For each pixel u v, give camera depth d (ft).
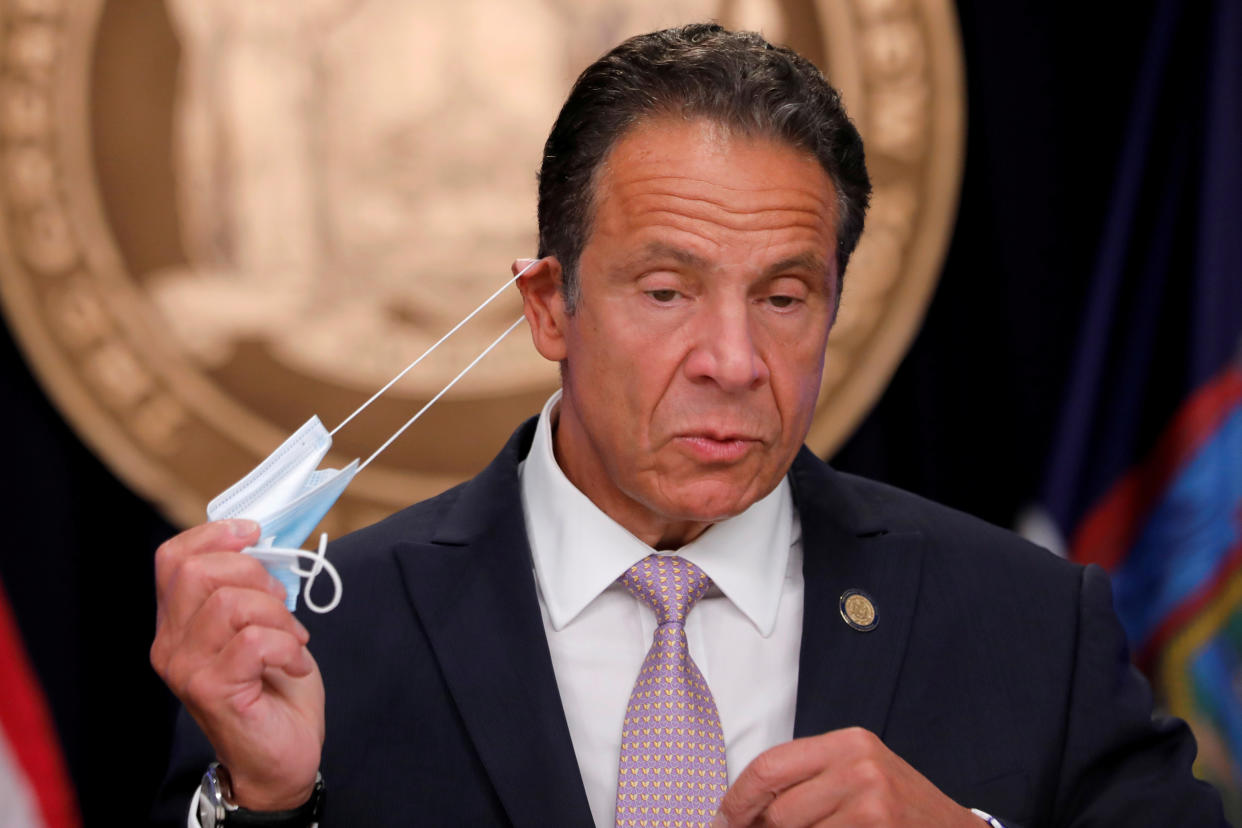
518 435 17.89
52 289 30.99
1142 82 31.94
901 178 31.78
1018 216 32.45
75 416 30.81
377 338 32.07
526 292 16.19
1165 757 16.49
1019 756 15.66
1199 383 31.65
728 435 14.12
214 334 31.60
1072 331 32.48
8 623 30.42
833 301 15.07
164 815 15.56
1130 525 32.12
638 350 14.26
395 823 15.06
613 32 32.42
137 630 31.35
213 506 13.82
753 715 15.66
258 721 12.98
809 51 32.01
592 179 14.58
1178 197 32.04
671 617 15.53
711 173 13.91
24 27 30.91
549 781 14.71
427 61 32.30
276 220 31.94
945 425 32.68
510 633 15.65
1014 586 16.92
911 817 12.63
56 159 31.04
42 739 30.32
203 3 31.73
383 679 15.71
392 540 17.03
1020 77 32.45
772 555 16.35
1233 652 31.73
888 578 16.48
